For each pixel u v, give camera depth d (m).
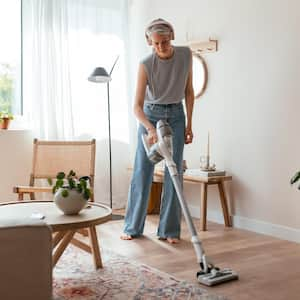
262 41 3.71
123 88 4.86
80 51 4.57
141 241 3.44
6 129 4.21
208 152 4.07
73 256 3.01
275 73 3.62
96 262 2.75
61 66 4.38
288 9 3.51
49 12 4.30
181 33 4.49
